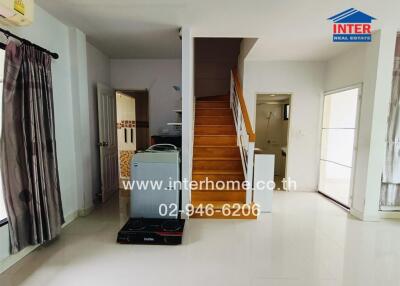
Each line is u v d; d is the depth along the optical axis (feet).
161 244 8.62
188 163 10.40
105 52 13.96
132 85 15.58
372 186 10.63
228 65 19.51
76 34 10.18
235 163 12.99
